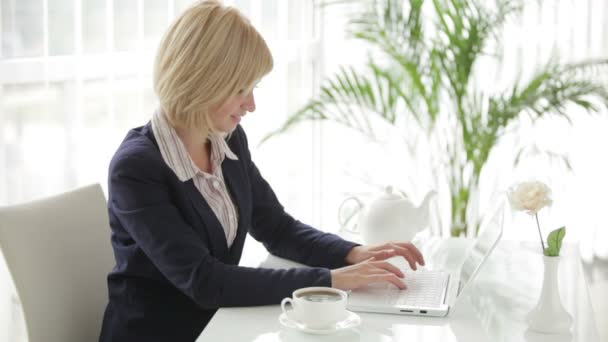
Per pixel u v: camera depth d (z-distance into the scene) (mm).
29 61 2438
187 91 1531
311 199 3223
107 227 1760
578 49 3088
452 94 2912
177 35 1540
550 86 2670
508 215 3150
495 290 1527
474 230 2996
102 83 2613
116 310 1585
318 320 1274
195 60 1516
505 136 3127
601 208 3189
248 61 1531
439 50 2848
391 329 1316
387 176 3240
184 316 1566
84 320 1641
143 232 1504
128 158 1540
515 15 3023
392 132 3203
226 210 1665
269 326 1332
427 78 2941
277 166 3109
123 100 2672
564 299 1466
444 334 1293
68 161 2549
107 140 2643
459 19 2688
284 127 2816
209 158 1711
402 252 1647
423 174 3201
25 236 1562
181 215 1585
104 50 2604
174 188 1567
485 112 3064
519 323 1345
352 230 1973
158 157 1558
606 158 3145
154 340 1546
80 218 1697
